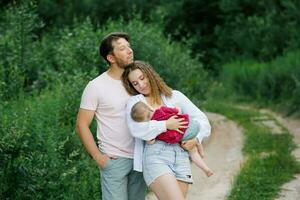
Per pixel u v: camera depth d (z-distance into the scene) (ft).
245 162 34.12
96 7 91.56
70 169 23.32
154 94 17.72
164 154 17.02
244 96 70.08
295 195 27.76
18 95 30.89
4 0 49.26
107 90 17.67
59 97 29.25
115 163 17.71
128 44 17.88
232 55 95.96
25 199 21.21
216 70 94.27
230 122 52.47
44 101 28.07
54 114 26.27
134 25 44.34
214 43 104.58
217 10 105.70
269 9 97.30
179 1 105.29
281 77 63.41
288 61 66.23
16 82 32.14
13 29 39.50
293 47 78.48
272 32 88.48
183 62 45.21
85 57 37.63
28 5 41.09
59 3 88.02
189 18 106.32
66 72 34.86
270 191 28.32
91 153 17.72
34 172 21.08
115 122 17.70
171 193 16.42
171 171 16.85
